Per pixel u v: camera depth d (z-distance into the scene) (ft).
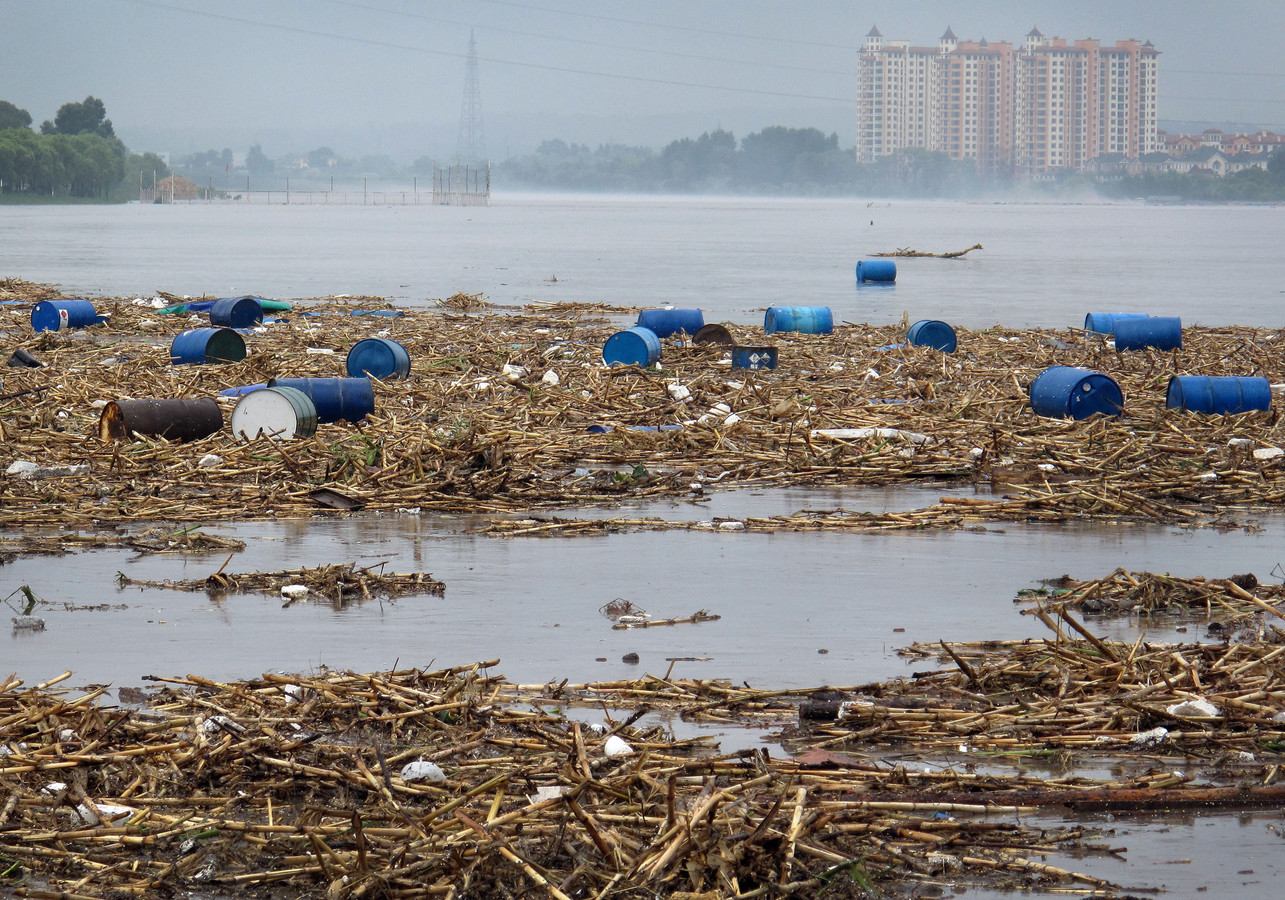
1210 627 70.33
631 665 64.34
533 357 172.35
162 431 116.78
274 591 76.89
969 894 43.01
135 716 55.77
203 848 45.50
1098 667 61.98
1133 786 50.31
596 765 50.83
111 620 71.00
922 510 97.35
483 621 71.36
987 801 48.98
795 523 94.17
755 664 64.54
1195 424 128.77
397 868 43.27
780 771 50.78
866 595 76.69
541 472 110.11
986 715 56.75
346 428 123.13
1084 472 110.01
